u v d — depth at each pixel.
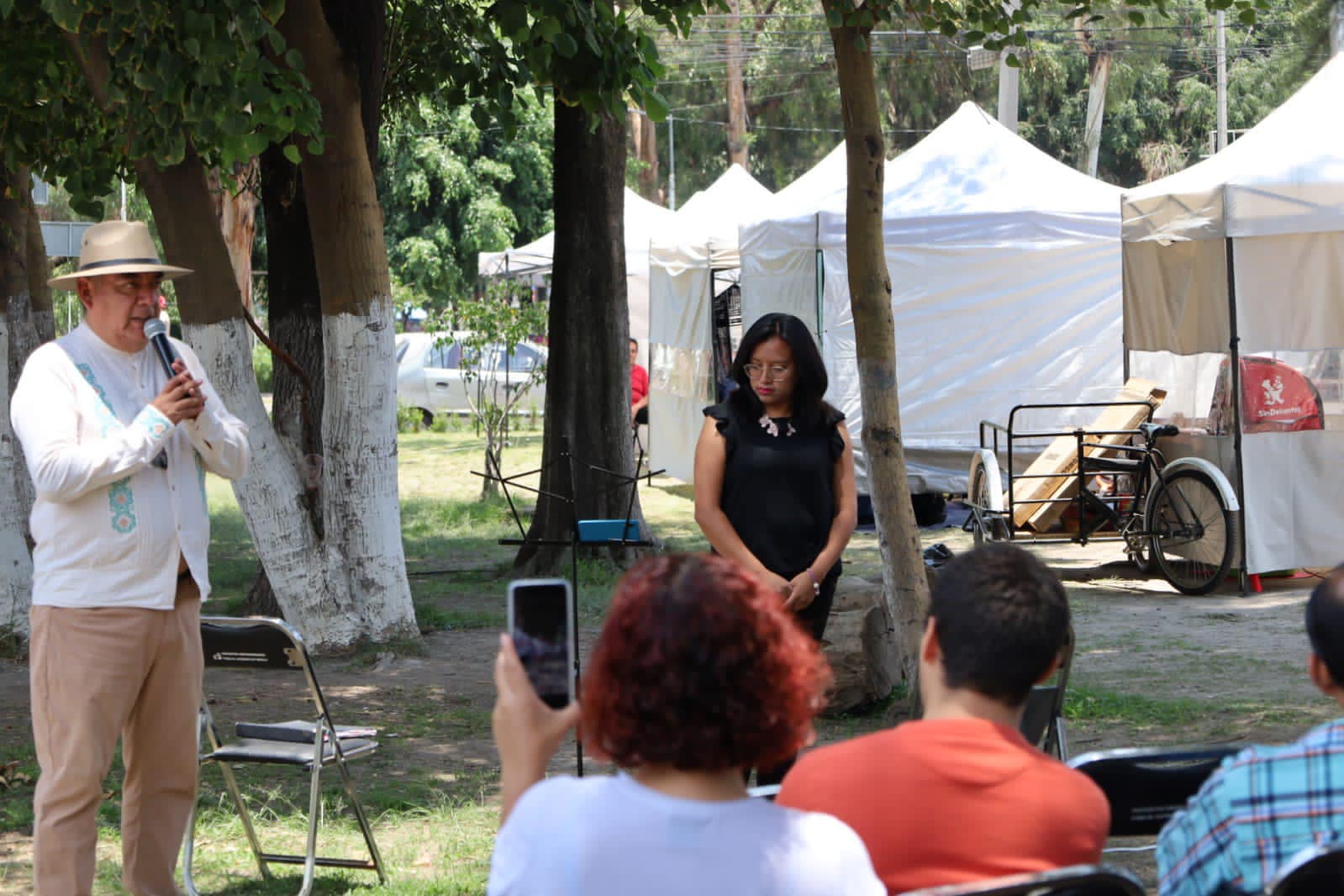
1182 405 12.21
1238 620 10.24
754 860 2.02
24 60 9.41
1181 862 2.60
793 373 4.89
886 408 7.30
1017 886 2.33
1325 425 11.12
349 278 9.13
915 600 7.28
